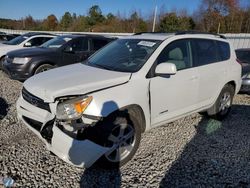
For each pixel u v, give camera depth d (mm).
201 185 3311
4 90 7219
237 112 6289
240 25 45562
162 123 4215
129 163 3725
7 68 7805
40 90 3521
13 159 3666
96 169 3555
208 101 5047
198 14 48750
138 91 3713
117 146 3520
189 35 4742
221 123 5434
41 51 7922
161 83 4004
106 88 3480
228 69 5355
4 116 5211
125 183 3297
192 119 5531
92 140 3248
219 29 45594
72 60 8281
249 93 7734
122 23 49281
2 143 4098
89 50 8641
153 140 4465
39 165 3562
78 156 3180
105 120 3357
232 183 3379
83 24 56250
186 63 4520
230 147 4344
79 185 3217
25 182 3203
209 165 3762
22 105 3785
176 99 4301
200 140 4551
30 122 3719
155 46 4203
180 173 3539
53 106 3305
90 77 3727
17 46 10531
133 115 3721
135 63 4035
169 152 4078
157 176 3457
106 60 4418
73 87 3422
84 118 3232
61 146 3191
